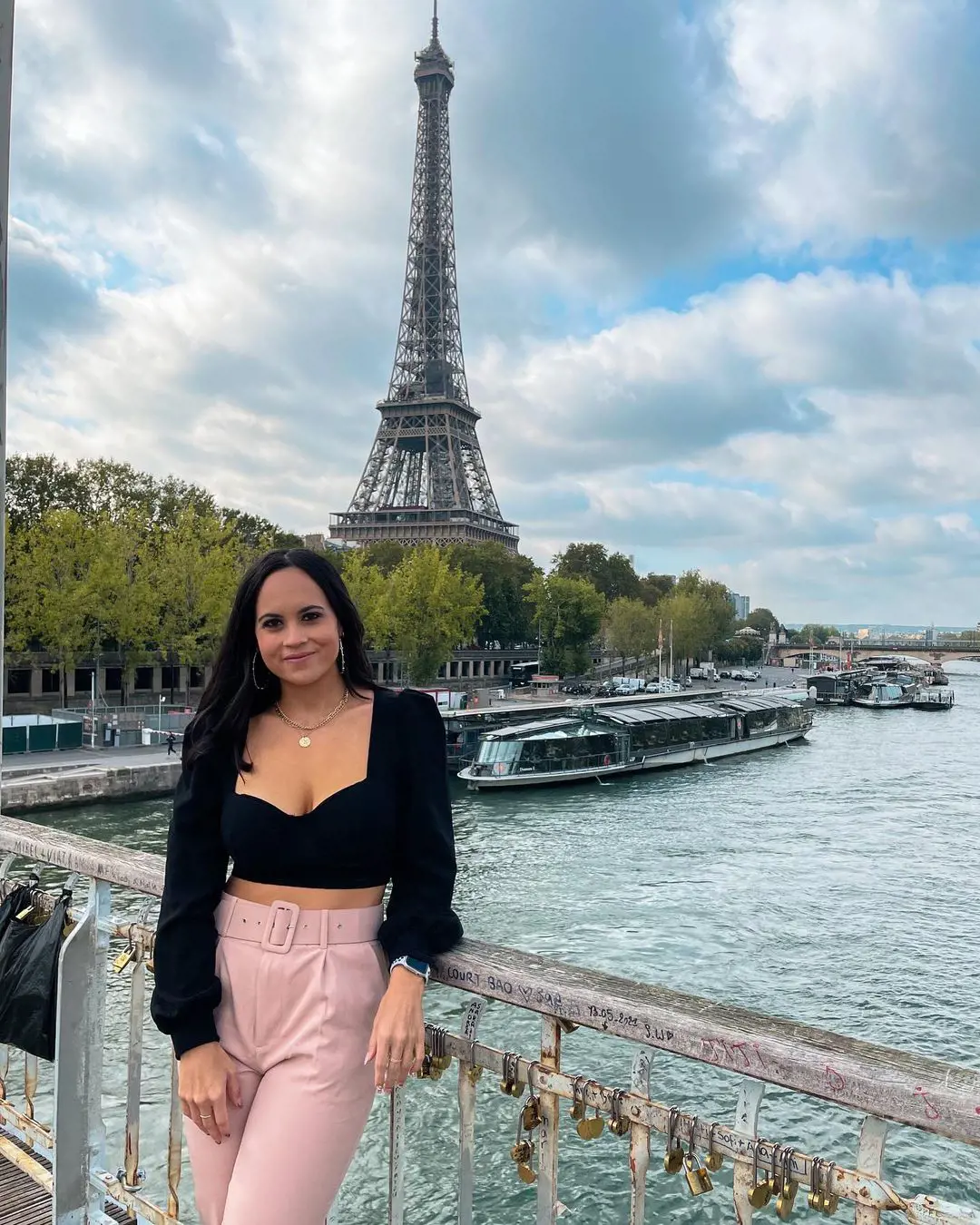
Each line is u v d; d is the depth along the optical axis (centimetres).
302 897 252
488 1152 1336
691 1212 1255
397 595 7625
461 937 268
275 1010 246
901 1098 181
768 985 2075
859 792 4956
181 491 8394
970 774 5753
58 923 353
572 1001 232
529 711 6338
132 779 3903
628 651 11781
